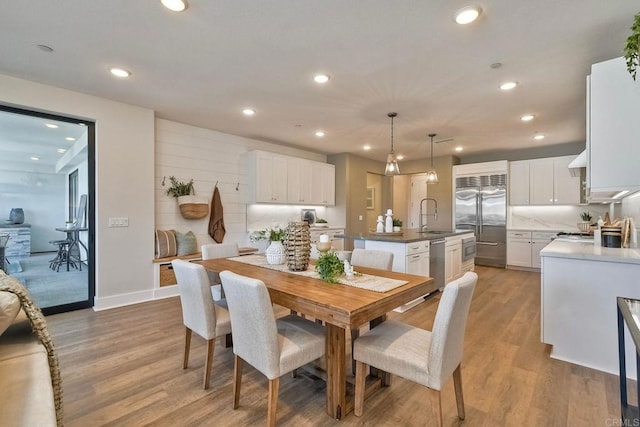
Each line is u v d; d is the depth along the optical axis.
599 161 2.15
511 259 6.05
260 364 1.61
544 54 2.49
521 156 6.21
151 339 2.77
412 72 2.83
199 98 3.51
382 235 4.28
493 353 2.53
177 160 4.46
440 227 6.88
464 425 1.68
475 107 3.72
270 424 1.59
